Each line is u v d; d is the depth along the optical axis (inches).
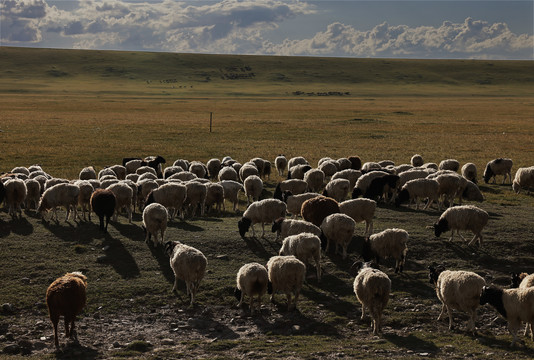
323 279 598.5
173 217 856.3
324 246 681.0
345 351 424.2
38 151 1791.3
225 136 2364.7
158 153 1849.2
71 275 479.8
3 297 525.7
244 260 652.7
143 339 463.8
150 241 703.1
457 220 693.9
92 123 2829.7
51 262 618.5
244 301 547.2
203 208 901.2
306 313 517.7
